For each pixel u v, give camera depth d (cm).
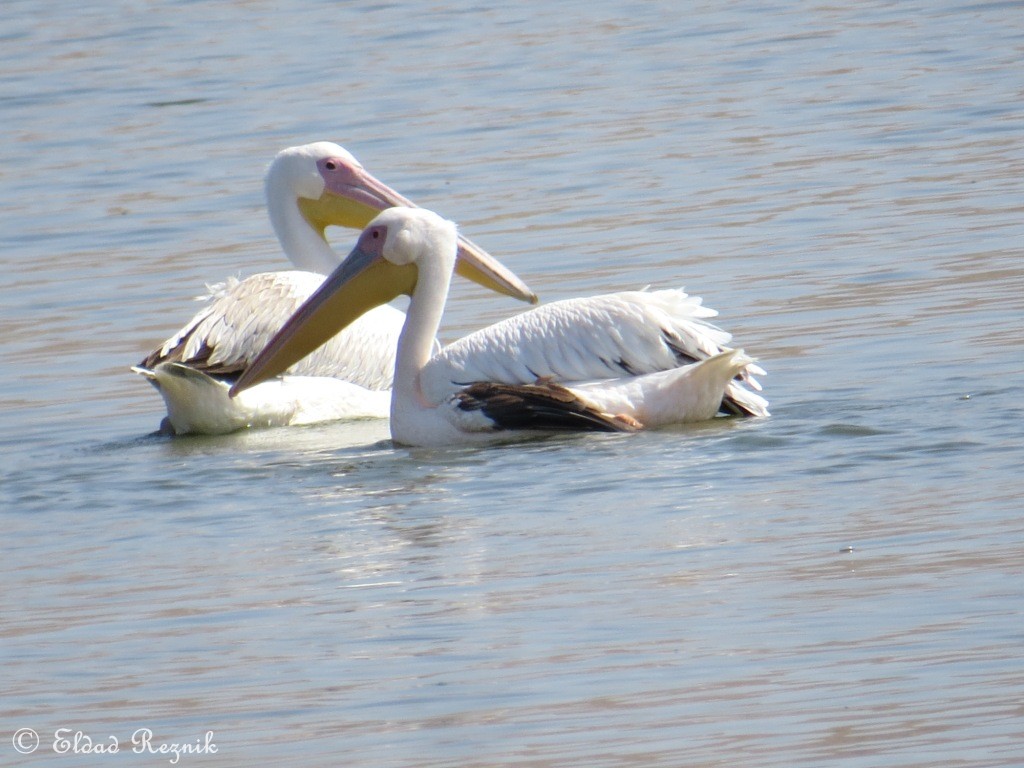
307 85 3123
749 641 915
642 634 936
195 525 1202
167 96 3094
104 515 1243
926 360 1480
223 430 1502
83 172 2586
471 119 2773
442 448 1368
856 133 2488
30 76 3353
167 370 1463
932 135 2431
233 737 852
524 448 1331
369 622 985
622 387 1345
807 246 1944
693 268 1900
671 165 2397
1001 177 2166
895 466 1186
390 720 855
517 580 1032
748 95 2806
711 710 838
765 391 1441
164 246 2164
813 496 1137
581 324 1368
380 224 1455
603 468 1244
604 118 2722
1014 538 1024
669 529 1097
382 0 3975
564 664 905
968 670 858
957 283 1731
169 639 988
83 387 1655
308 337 1488
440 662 921
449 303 1903
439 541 1117
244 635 984
